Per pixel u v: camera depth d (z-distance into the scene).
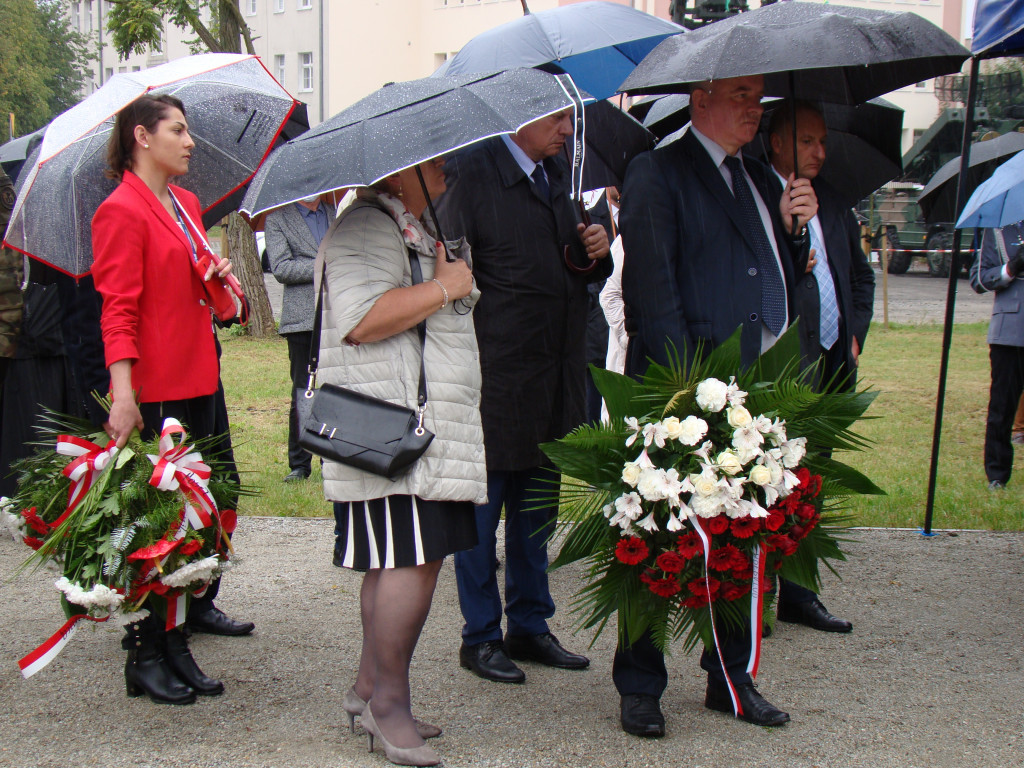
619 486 3.11
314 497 6.38
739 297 3.38
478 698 3.66
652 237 3.32
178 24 13.98
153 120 3.55
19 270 5.11
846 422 3.18
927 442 8.15
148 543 3.27
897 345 13.89
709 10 5.88
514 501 3.96
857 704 3.61
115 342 3.39
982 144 7.53
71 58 58.22
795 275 3.70
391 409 3.01
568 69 5.12
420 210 3.22
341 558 3.18
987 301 20.23
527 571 3.96
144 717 3.48
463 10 37.81
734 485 2.97
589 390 6.16
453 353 3.13
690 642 3.15
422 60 39.62
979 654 4.08
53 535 3.29
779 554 3.15
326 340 3.13
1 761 3.16
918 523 5.95
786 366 3.22
